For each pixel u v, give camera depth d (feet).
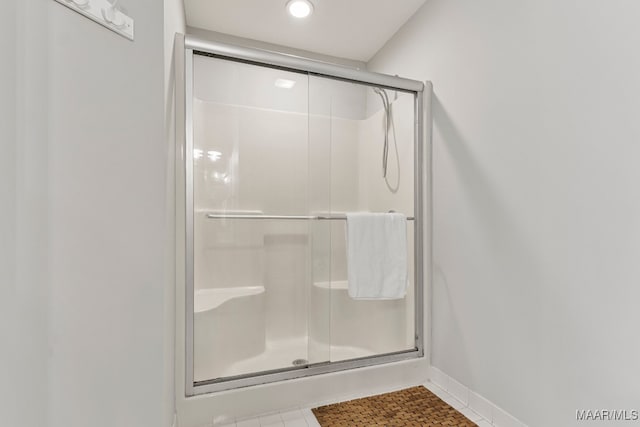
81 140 2.39
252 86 5.25
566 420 3.67
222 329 5.06
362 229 5.48
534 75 4.05
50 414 2.16
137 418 2.87
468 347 5.09
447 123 5.57
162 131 3.19
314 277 5.63
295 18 6.64
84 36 2.42
